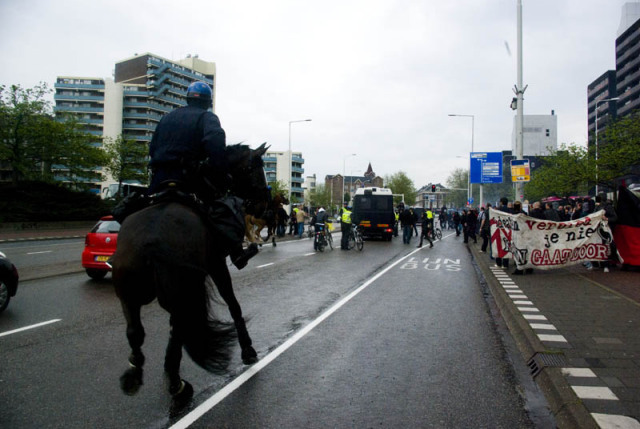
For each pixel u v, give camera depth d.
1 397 4.26
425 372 5.08
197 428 3.66
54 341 6.10
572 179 35.88
